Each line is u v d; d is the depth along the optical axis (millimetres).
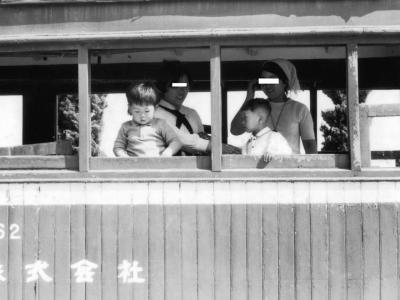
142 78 6828
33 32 5215
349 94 5098
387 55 6730
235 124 5719
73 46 5188
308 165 5121
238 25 5129
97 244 5082
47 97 7277
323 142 8430
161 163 5156
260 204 5039
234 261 5031
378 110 5117
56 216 5098
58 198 5105
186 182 5070
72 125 8500
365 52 6562
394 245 5008
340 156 5109
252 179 5035
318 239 5020
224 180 5047
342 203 5023
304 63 6812
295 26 5113
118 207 5082
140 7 5176
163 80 5738
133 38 5125
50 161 5219
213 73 5121
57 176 5121
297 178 5031
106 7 5188
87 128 5152
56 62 6840
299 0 5129
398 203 5020
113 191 5094
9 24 5230
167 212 5062
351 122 5078
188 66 6785
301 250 5020
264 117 5426
